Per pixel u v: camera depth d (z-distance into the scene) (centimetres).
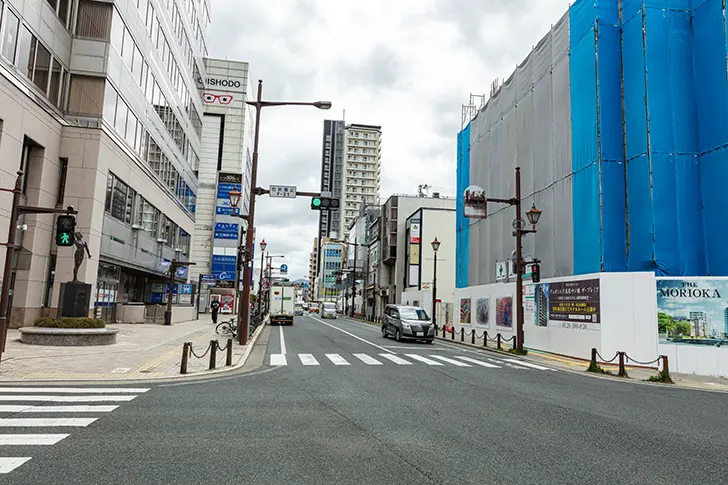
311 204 2069
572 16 2316
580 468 563
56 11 2355
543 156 2550
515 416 841
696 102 1977
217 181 6688
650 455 627
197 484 483
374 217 7900
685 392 1218
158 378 1148
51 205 2338
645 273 1700
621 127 2095
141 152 3152
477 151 3503
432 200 6009
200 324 3659
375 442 652
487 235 3231
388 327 2828
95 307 2502
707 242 1883
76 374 1144
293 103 2141
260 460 564
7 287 1245
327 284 13562
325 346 2147
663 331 1647
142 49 3094
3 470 506
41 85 2248
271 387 1080
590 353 1798
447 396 1020
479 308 2864
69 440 624
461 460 581
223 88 7012
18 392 930
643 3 2011
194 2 4741
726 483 525
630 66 2067
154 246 3575
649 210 1912
